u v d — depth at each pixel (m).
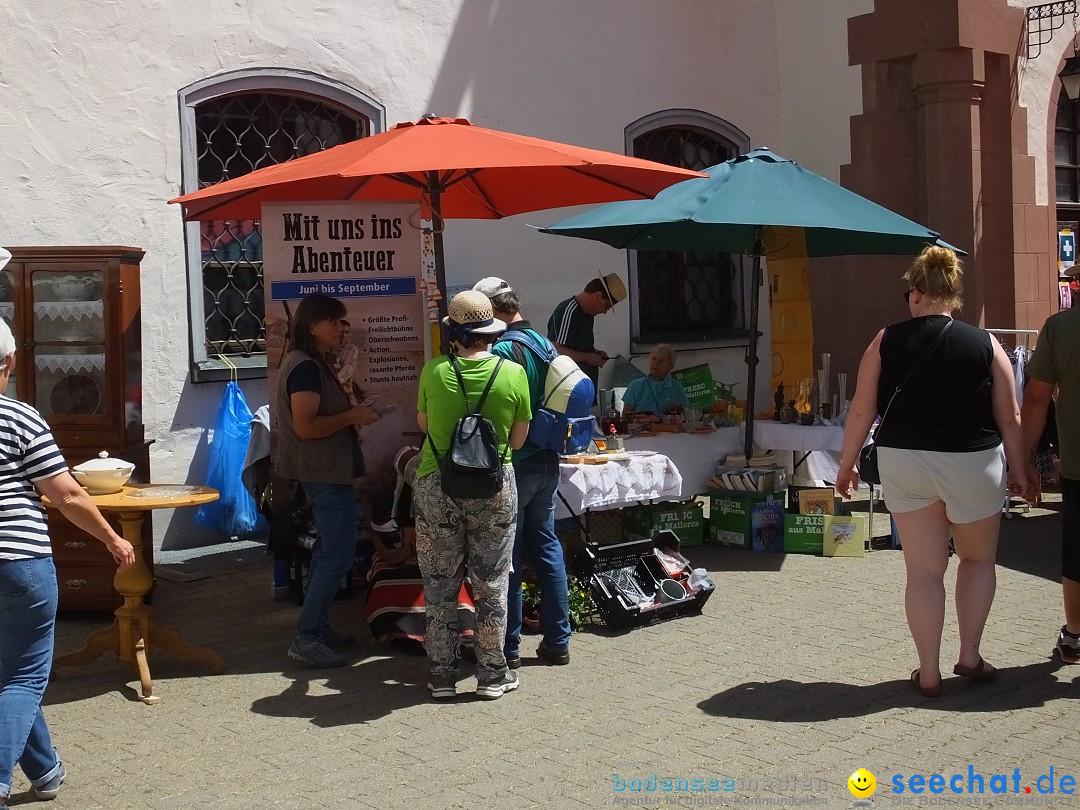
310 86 8.16
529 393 5.04
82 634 5.87
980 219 10.38
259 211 6.44
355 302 5.98
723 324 11.29
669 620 6.00
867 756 4.16
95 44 7.22
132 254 6.12
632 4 10.07
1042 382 4.97
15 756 3.55
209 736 4.45
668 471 6.76
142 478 6.22
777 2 11.21
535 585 5.96
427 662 5.36
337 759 4.21
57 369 6.07
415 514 4.92
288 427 5.29
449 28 8.89
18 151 6.98
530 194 6.58
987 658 5.26
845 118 10.70
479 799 3.84
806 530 7.49
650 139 10.45
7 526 3.59
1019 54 10.70
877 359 4.68
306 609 5.31
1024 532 8.05
